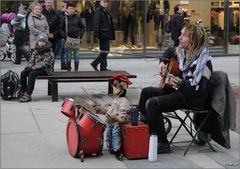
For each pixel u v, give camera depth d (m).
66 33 14.17
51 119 8.49
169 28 16.25
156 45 19.92
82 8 18.83
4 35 16.02
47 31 12.62
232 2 20.41
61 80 10.04
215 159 6.33
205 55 6.39
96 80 10.18
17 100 10.27
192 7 20.17
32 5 12.57
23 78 10.16
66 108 6.36
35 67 10.09
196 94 6.36
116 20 19.42
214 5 20.34
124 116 6.28
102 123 6.21
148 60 17.53
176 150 6.72
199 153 6.60
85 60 18.52
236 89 10.71
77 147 6.15
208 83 6.40
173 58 6.65
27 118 8.56
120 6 19.44
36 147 6.81
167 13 19.84
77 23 14.20
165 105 6.35
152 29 19.83
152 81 13.03
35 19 12.39
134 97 10.52
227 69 15.87
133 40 19.66
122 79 6.35
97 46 19.05
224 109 6.48
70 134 6.36
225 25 20.45
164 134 6.50
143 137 6.23
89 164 6.04
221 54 20.45
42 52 10.12
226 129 6.57
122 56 19.28
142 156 6.25
